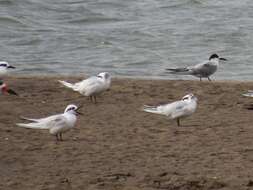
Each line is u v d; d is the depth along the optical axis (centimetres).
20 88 2039
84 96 1939
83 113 1756
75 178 1300
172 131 1603
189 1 4272
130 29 3694
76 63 3005
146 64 3005
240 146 1490
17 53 3216
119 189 1248
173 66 2969
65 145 1490
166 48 3325
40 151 1451
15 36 3556
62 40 3469
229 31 3631
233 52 3256
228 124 1666
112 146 1488
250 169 1348
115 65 2973
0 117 1702
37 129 1598
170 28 3716
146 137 1555
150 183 1277
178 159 1403
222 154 1435
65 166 1365
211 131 1603
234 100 1925
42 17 3972
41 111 1780
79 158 1410
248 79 2619
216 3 4278
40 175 1317
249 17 3969
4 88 1870
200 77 2322
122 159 1404
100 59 3098
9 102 1859
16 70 2828
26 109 1794
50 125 1497
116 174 1320
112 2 4288
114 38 3506
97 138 1545
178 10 4150
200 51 3278
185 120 1703
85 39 3475
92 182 1280
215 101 1908
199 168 1352
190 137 1555
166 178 1299
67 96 1942
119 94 1980
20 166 1365
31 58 3102
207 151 1455
